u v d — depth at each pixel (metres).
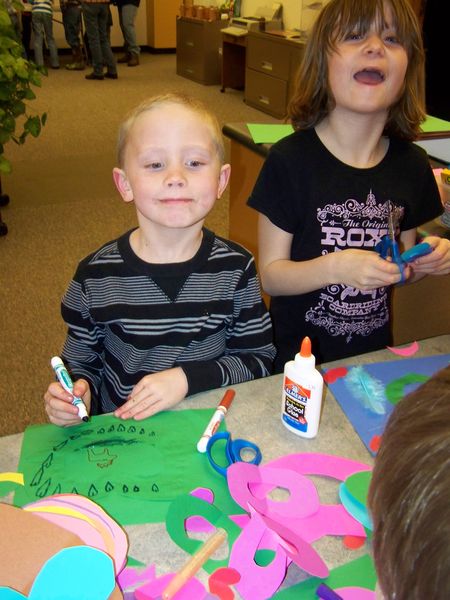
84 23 6.42
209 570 0.57
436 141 1.63
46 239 3.00
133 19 7.13
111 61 6.43
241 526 0.62
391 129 1.23
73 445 0.73
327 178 1.16
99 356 1.05
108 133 4.67
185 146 0.86
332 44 1.07
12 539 0.58
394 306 1.57
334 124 1.15
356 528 0.62
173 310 0.97
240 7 5.85
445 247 1.00
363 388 0.84
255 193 1.20
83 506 0.62
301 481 0.68
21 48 2.68
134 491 0.66
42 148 4.32
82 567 0.54
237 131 1.75
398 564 0.30
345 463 0.71
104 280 0.97
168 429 0.76
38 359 2.13
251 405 0.81
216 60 6.16
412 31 1.08
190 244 0.96
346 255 1.01
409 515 0.30
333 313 1.21
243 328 1.02
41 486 0.66
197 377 0.85
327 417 0.79
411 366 0.90
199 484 0.68
